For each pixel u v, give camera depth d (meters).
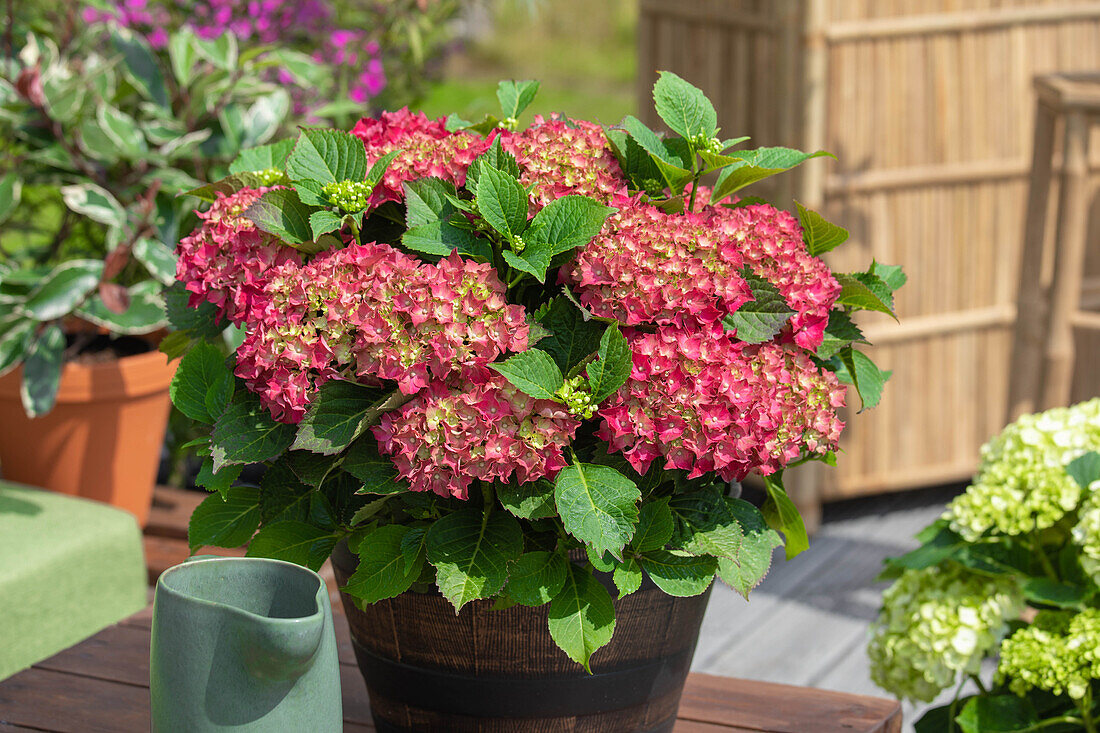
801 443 1.88
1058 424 2.63
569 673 1.88
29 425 3.19
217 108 3.54
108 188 3.38
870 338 4.71
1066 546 2.62
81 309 3.15
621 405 1.80
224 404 1.91
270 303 1.82
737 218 1.89
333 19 4.45
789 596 4.23
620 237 1.82
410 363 1.77
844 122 4.49
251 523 1.95
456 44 5.09
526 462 1.78
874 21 4.45
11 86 3.34
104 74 3.54
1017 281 4.91
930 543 2.66
